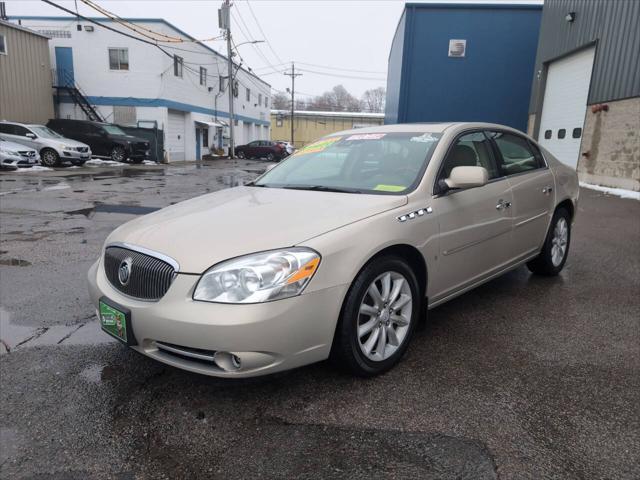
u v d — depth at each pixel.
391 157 3.53
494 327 3.63
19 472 2.06
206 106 34.00
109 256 2.84
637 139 12.16
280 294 2.34
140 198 10.75
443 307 4.05
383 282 2.84
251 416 2.47
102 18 26.41
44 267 5.12
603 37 13.64
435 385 2.78
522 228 4.11
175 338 2.36
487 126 4.04
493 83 20.36
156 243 2.60
